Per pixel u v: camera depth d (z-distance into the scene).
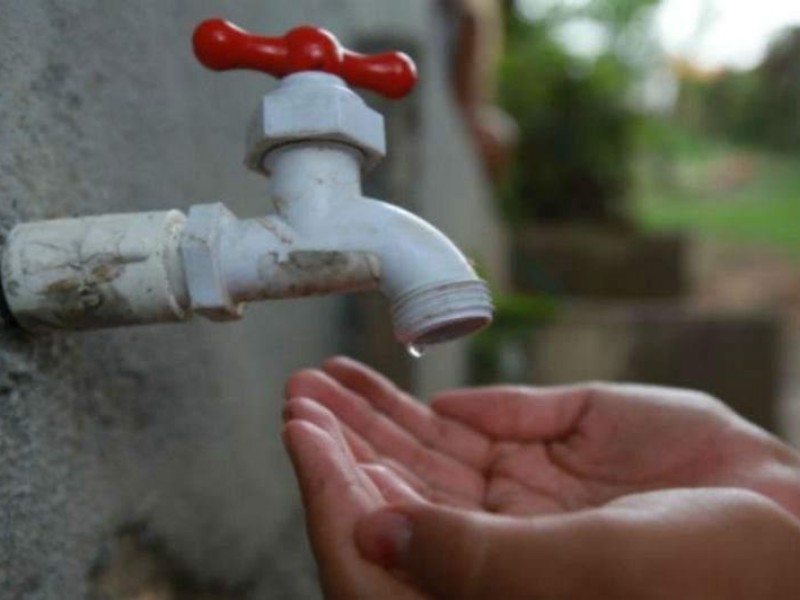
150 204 0.43
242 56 0.32
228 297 0.32
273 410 0.62
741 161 6.04
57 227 0.32
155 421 0.43
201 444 0.49
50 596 0.35
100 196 0.38
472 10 1.72
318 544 0.30
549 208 2.88
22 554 0.33
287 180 0.32
